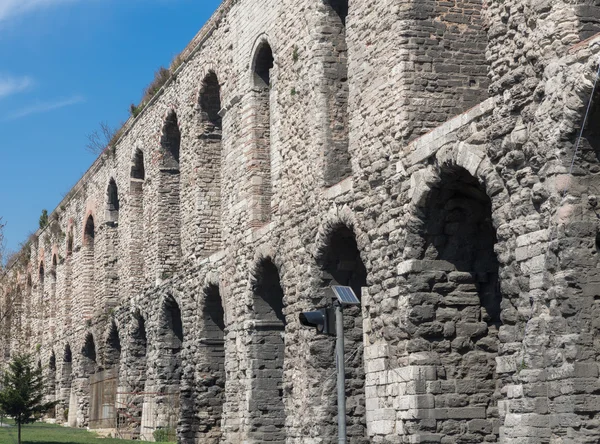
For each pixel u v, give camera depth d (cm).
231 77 3338
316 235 2597
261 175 3114
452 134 2042
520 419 1750
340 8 2694
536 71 1819
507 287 1852
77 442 4116
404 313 2166
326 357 2597
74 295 5831
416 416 2116
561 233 1706
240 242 3159
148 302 4172
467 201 2162
